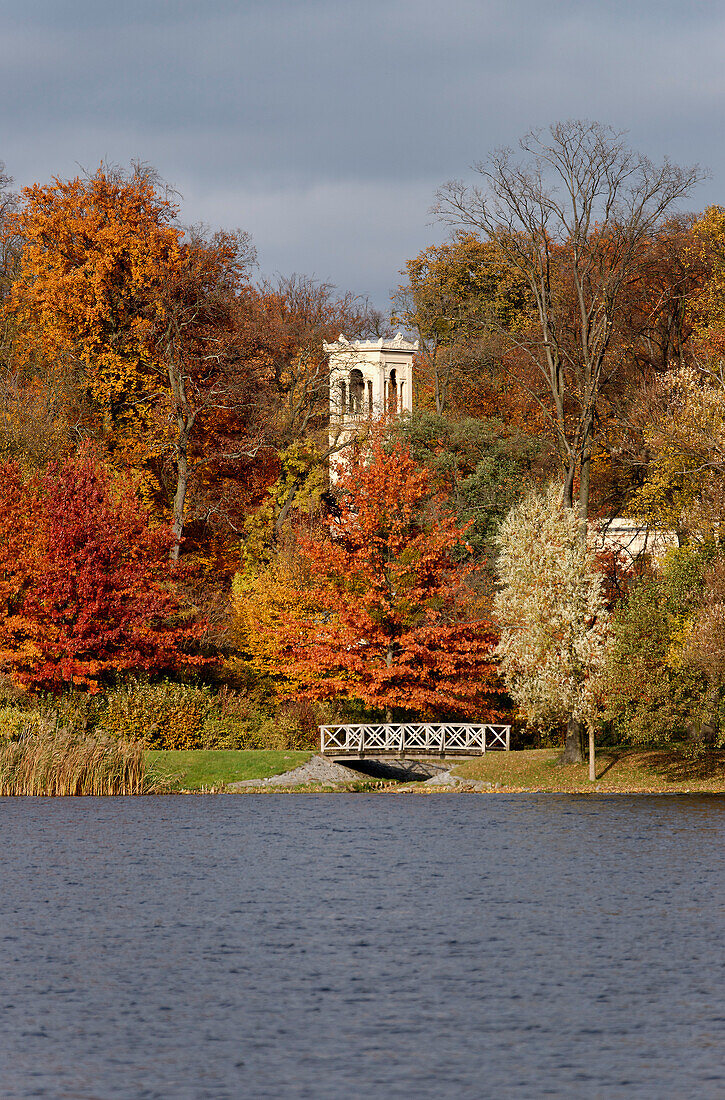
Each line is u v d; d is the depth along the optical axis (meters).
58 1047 21.84
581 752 61.25
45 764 56.19
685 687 56.50
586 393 62.53
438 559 66.31
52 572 64.62
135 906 32.38
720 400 59.47
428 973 26.16
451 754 63.59
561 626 57.81
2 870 37.12
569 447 63.09
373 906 32.47
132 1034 22.47
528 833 44.69
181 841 42.69
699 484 60.19
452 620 65.88
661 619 57.19
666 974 26.03
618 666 56.47
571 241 62.03
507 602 60.25
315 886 34.97
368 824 47.09
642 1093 19.77
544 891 34.28
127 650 66.50
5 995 24.64
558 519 60.47
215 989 25.06
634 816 49.00
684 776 58.34
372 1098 19.62
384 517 66.31
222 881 35.69
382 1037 22.28
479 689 65.44
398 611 65.38
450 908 32.25
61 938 29.02
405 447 69.25
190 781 58.59
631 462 67.94
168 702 65.50
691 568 58.53
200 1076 20.55
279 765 60.62
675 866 37.97
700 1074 20.55
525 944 28.48
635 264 65.38
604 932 29.58
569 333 70.19
